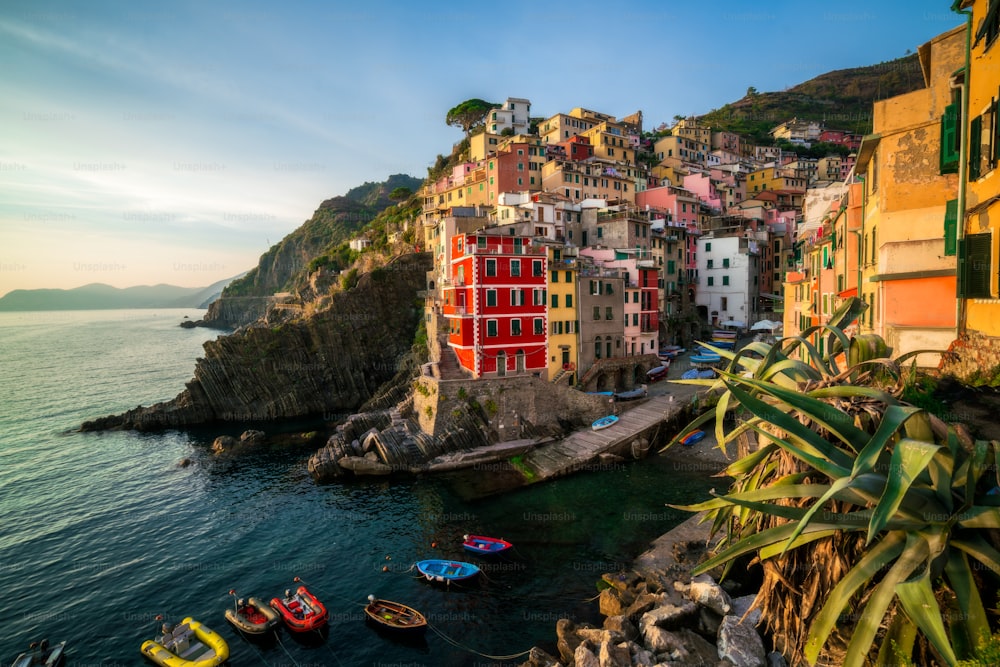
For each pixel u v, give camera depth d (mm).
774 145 146000
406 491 43719
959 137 17531
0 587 32344
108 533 39219
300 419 74688
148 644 25953
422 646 25172
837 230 32375
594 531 34438
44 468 54406
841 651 11641
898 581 9328
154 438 65625
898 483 8727
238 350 75500
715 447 47281
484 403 50875
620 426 49844
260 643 26094
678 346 77812
